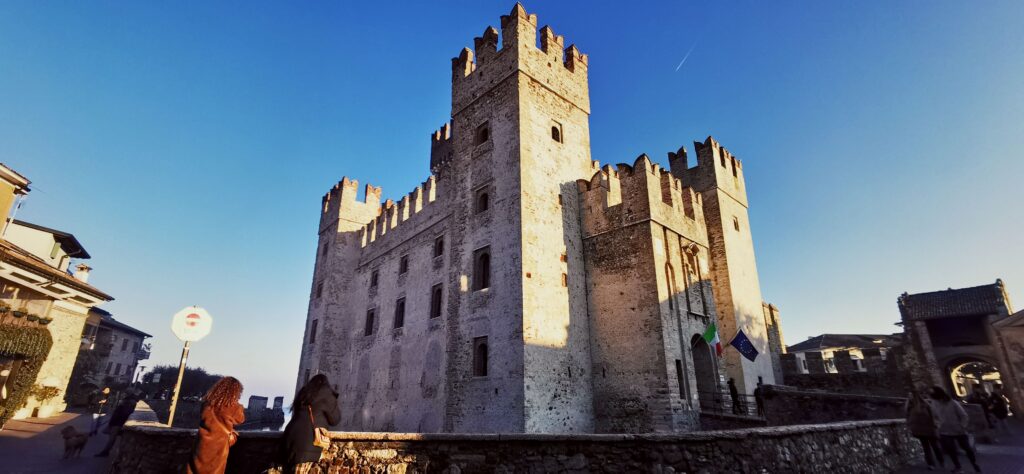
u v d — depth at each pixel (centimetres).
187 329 1116
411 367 2702
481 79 2623
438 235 2795
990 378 4422
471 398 2062
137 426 1005
